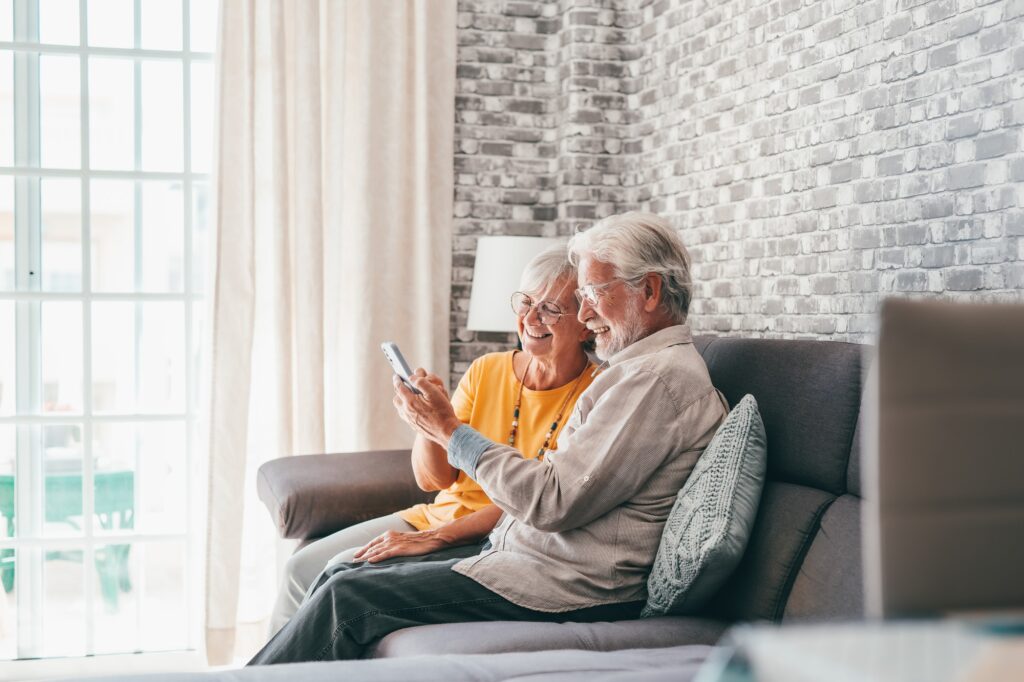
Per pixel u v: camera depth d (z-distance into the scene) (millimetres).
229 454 3559
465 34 3896
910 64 2301
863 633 646
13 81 3660
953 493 753
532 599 1910
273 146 3572
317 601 1939
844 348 1950
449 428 2088
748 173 2994
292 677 1286
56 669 3664
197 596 3826
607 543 1916
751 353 2207
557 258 2422
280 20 3553
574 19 3781
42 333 3707
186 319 3824
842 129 2547
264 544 3674
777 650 621
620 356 2064
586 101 3795
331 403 3713
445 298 3830
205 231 3840
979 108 2092
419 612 1909
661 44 3586
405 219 3764
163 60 3783
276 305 3584
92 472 3756
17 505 3699
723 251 3145
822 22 2633
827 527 1797
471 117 3910
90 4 3711
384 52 3725
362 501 2807
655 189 3627
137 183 3781
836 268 2568
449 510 2537
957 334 764
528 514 1888
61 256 3721
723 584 1858
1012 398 767
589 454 1879
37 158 3691
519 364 2527
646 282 2102
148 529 3811
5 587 3693
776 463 2018
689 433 1944
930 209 2232
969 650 616
